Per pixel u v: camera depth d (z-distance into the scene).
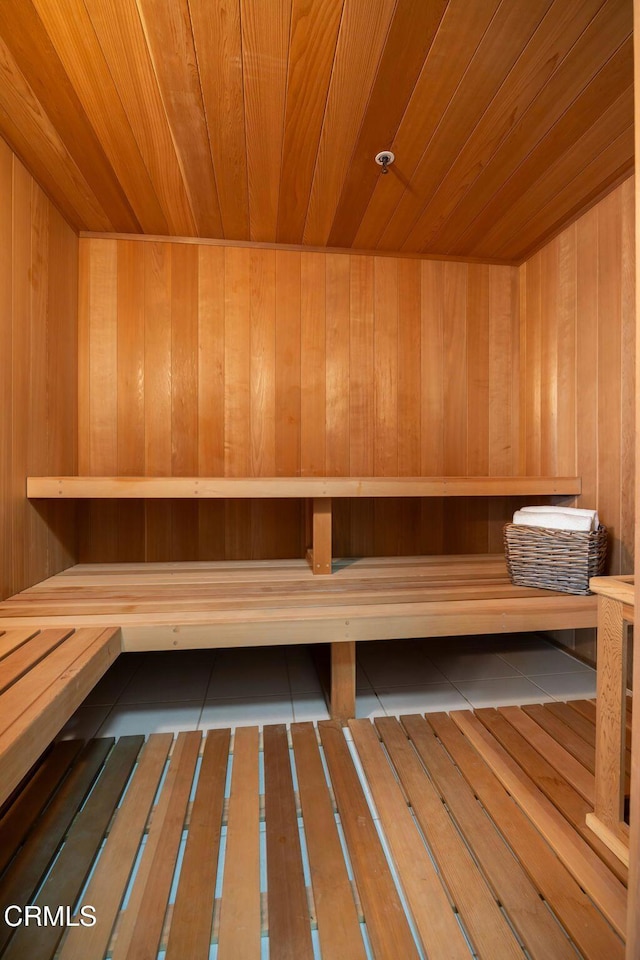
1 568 1.49
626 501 1.70
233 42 1.13
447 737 1.35
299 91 1.27
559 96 1.30
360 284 2.21
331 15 1.07
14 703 0.87
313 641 1.41
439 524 2.32
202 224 1.98
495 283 2.31
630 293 1.67
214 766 1.23
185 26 1.09
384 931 0.78
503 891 0.85
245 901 0.83
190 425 2.11
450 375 2.29
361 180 1.67
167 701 1.61
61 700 0.93
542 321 2.16
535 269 2.21
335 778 1.18
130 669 1.89
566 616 1.54
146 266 2.07
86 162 1.57
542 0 1.03
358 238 2.10
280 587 1.68
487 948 0.75
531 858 0.92
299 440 2.18
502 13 1.06
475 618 1.49
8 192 1.48
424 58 1.17
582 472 1.91
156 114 1.35
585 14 1.07
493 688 1.70
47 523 1.80
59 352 1.86
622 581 0.99
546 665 1.92
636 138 0.67
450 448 2.29
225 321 2.12
